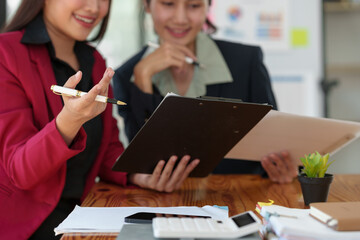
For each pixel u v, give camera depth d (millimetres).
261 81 1739
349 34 2957
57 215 1223
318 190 1008
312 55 2957
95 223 846
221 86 1733
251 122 1062
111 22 2906
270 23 2941
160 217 780
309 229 678
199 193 1192
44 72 1216
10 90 1122
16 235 1071
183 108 963
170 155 1141
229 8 2930
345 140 1264
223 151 1186
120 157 1118
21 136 1059
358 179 1373
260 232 785
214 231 702
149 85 1626
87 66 1408
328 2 2924
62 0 1258
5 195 1098
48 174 1021
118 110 1644
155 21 1724
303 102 2982
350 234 665
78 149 1001
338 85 2977
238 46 1818
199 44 1765
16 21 1273
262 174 1448
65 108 926
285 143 1255
